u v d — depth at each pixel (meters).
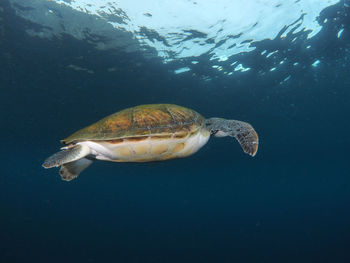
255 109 17.30
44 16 7.92
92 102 13.48
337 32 10.48
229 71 12.28
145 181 40.69
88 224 39.28
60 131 17.73
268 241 24.41
